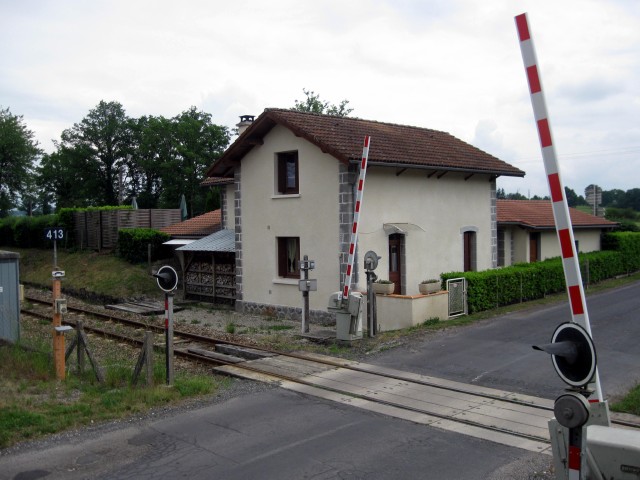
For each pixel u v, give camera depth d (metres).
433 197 19.59
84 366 11.58
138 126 64.12
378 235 17.83
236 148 19.81
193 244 24.12
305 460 7.17
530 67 5.29
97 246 33.53
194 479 6.70
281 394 10.08
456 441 7.71
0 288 13.55
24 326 18.25
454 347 13.05
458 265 20.52
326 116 20.08
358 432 8.11
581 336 4.40
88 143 64.06
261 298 20.03
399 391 10.02
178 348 14.47
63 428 8.34
